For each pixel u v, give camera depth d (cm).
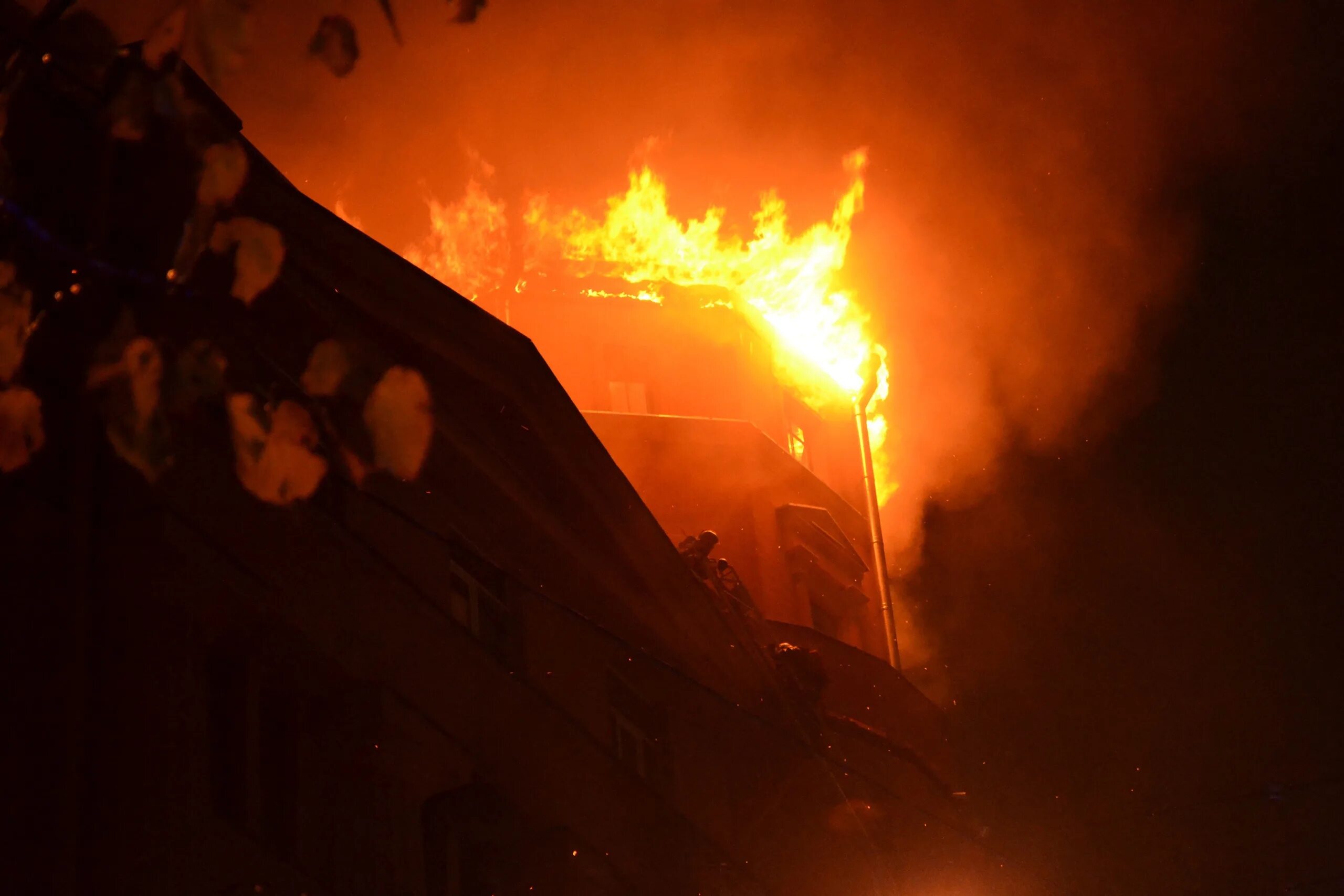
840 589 2297
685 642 1678
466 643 1257
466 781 1241
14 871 866
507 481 1444
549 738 1336
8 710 908
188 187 1065
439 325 1325
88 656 942
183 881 879
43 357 1003
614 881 1370
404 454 1313
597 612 1594
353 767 1127
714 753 1745
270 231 1102
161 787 898
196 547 992
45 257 1015
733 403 2258
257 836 970
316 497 1188
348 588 1139
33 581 945
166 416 1005
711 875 1515
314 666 1109
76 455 986
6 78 832
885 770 1972
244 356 1132
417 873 1122
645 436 2111
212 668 1040
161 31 569
